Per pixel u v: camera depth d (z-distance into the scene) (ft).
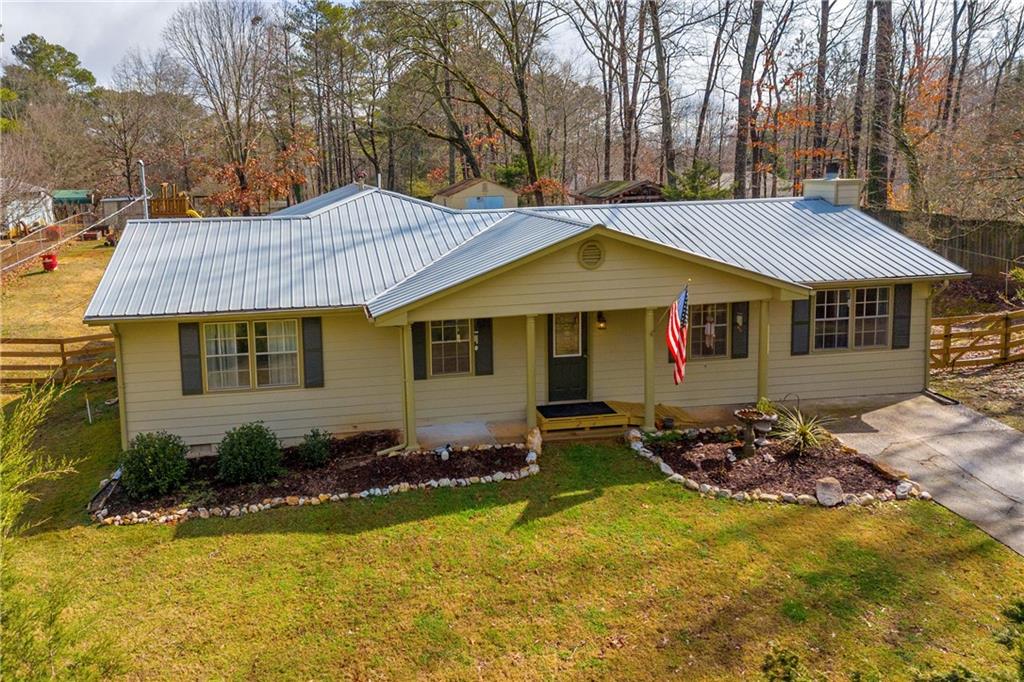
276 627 25.84
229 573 29.32
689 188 88.99
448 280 40.09
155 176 150.92
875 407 46.85
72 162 142.20
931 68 95.66
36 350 66.49
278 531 32.63
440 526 32.73
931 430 42.39
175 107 154.30
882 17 83.82
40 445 45.57
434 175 141.28
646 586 27.84
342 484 37.11
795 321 47.60
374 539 31.76
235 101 141.18
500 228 51.03
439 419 45.19
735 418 45.06
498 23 101.50
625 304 41.47
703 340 47.50
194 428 41.81
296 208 86.07
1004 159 64.69
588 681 22.88
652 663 23.57
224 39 140.87
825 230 52.11
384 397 43.98
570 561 29.66
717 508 33.83
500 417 45.93
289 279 43.70
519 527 32.50
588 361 46.85
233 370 41.91
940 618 25.39
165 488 36.29
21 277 90.94
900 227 81.30
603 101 147.84
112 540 32.17
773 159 113.60
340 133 154.71
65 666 17.49
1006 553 29.32
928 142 85.81
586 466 38.83
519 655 24.17
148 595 27.81
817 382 48.55
